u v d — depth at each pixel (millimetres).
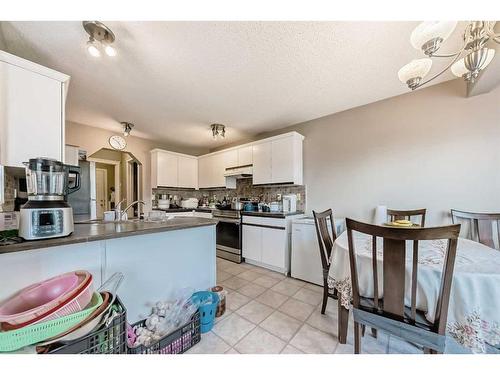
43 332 755
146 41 1453
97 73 1854
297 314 1776
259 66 1754
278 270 2846
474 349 851
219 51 1563
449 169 1993
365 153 2531
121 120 3057
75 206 2539
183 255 1740
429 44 954
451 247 816
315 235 2439
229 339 1452
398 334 976
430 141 2096
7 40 1440
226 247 3479
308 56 1626
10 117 1264
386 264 983
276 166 3162
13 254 984
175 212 4109
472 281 875
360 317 1090
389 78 1946
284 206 3016
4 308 872
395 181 2305
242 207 3621
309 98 2363
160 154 4090
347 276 1275
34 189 1037
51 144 1412
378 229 947
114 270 1335
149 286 1517
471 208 1885
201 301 1604
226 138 4117
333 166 2818
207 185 4488
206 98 2361
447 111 2008
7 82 1253
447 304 865
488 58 990
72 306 835
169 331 1300
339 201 2752
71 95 2275
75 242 1034
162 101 2428
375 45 1502
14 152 1274
